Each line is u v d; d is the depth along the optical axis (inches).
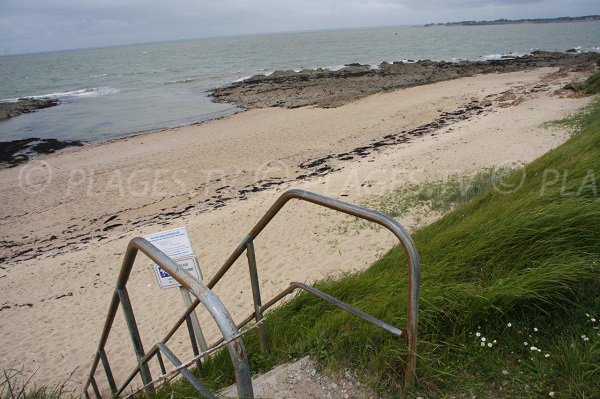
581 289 107.0
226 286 310.2
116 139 930.7
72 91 1814.7
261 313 119.1
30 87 2073.1
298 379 99.7
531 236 126.9
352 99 1125.7
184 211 526.0
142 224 501.0
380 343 103.3
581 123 565.9
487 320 105.7
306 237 358.3
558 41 3385.8
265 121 971.3
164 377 78.2
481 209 205.8
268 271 316.2
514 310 106.7
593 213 125.1
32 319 321.1
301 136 809.5
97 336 289.1
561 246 121.2
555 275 108.0
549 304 105.0
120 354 264.8
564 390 86.3
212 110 1213.1
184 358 245.1
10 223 546.9
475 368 95.0
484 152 522.6
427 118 855.1
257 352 125.6
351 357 102.0
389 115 905.5
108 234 486.3
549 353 94.4
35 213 569.9
